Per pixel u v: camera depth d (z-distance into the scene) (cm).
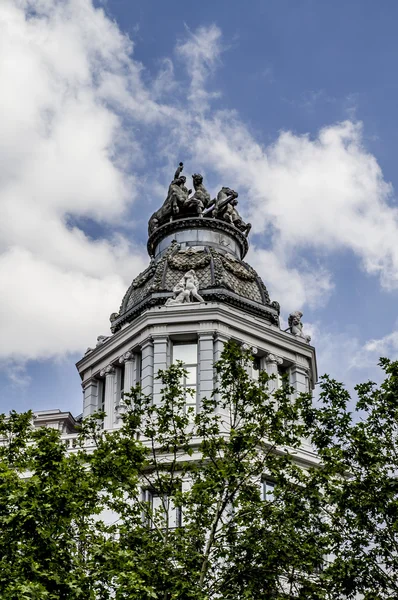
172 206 7288
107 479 4559
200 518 4541
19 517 4012
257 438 4753
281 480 4631
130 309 6812
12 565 3900
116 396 6581
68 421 6650
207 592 4234
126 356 6512
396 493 4572
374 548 4541
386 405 4806
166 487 4731
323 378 4888
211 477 4575
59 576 3953
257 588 4362
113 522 5422
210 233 7162
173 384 4978
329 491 4644
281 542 4388
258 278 7056
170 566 4291
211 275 6756
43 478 4225
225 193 7400
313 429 4972
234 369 4859
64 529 4162
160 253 7181
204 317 6338
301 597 4409
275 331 6550
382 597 4494
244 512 4503
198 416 4866
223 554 4431
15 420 4809
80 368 6869
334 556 5238
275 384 6419
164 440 4850
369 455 4666
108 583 4078
